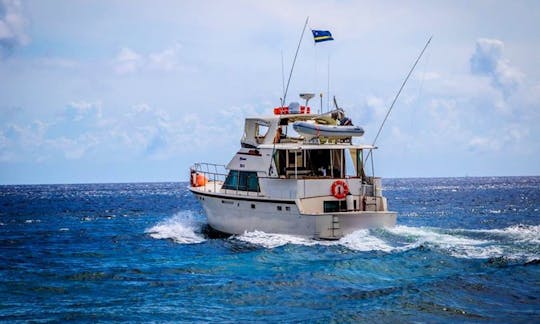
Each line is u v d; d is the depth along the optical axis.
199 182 113.88
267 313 56.78
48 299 63.47
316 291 63.81
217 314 56.88
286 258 80.38
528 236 89.50
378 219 89.06
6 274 77.69
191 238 110.44
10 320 55.56
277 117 96.56
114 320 55.50
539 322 52.94
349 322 53.25
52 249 106.81
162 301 61.75
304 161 94.50
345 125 94.19
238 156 100.06
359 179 92.44
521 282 65.31
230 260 81.75
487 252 79.12
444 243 84.31
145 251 97.06
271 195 92.94
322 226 86.25
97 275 75.38
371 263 74.62
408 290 62.31
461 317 54.47
